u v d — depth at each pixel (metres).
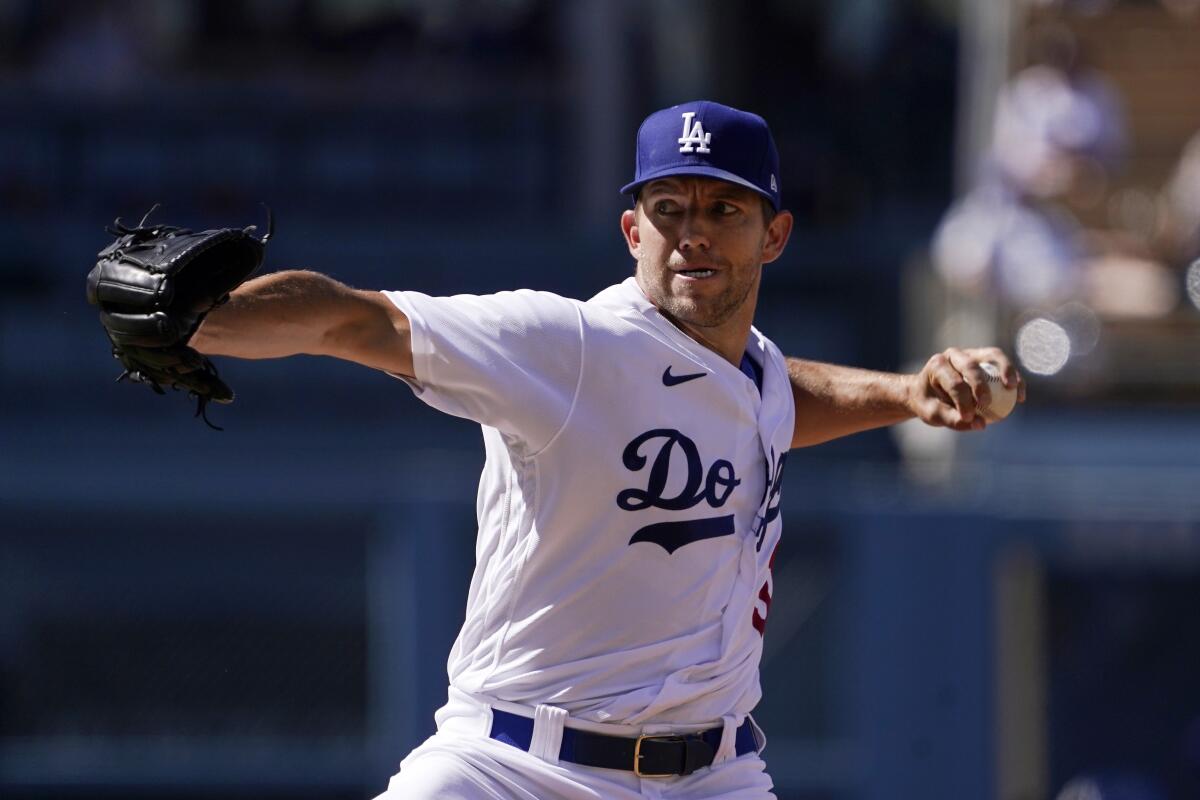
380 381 41.19
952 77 49.38
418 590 33.97
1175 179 37.44
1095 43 38.66
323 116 48.72
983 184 36.75
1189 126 38.12
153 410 41.34
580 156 48.69
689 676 12.54
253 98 48.88
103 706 34.62
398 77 50.09
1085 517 32.88
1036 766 33.38
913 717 32.72
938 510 32.97
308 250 44.44
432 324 11.66
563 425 11.98
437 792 12.38
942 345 38.06
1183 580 33.12
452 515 34.12
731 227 12.20
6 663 34.50
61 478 34.53
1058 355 34.62
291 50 50.62
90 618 34.62
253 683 34.59
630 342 12.08
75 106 47.72
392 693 34.06
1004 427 34.53
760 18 50.47
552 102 49.22
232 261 10.82
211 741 34.59
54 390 41.84
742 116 12.26
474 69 49.75
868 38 50.06
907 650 32.84
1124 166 37.41
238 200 48.12
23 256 43.19
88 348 42.16
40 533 34.53
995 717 32.66
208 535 34.56
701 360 12.29
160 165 48.00
